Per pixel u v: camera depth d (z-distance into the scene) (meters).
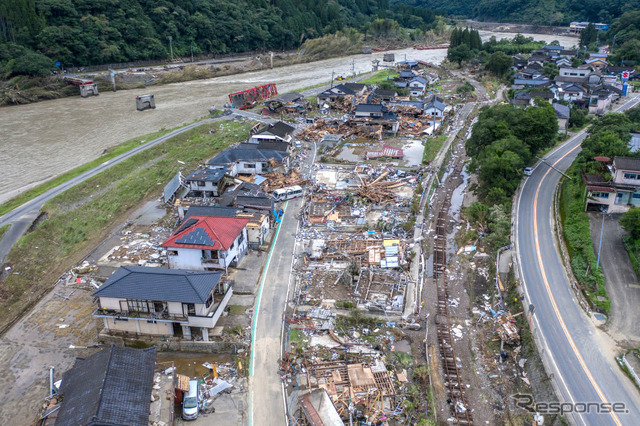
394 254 44.41
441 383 31.58
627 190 46.12
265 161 64.44
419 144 79.88
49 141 80.75
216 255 40.50
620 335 33.09
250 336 35.19
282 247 47.00
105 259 45.19
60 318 37.88
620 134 59.66
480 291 40.91
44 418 27.62
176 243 40.00
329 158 71.62
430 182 62.78
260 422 28.31
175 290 33.22
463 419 29.00
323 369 31.86
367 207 54.16
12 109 102.88
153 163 69.12
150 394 26.50
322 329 35.84
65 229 50.09
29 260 44.38
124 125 90.88
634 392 28.62
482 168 57.12
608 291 37.25
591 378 29.62
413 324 36.31
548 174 61.38
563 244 44.53
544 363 30.78
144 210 56.00
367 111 88.25
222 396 30.30
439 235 50.03
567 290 38.16
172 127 89.12
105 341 34.94
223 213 47.28
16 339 35.81
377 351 33.78
